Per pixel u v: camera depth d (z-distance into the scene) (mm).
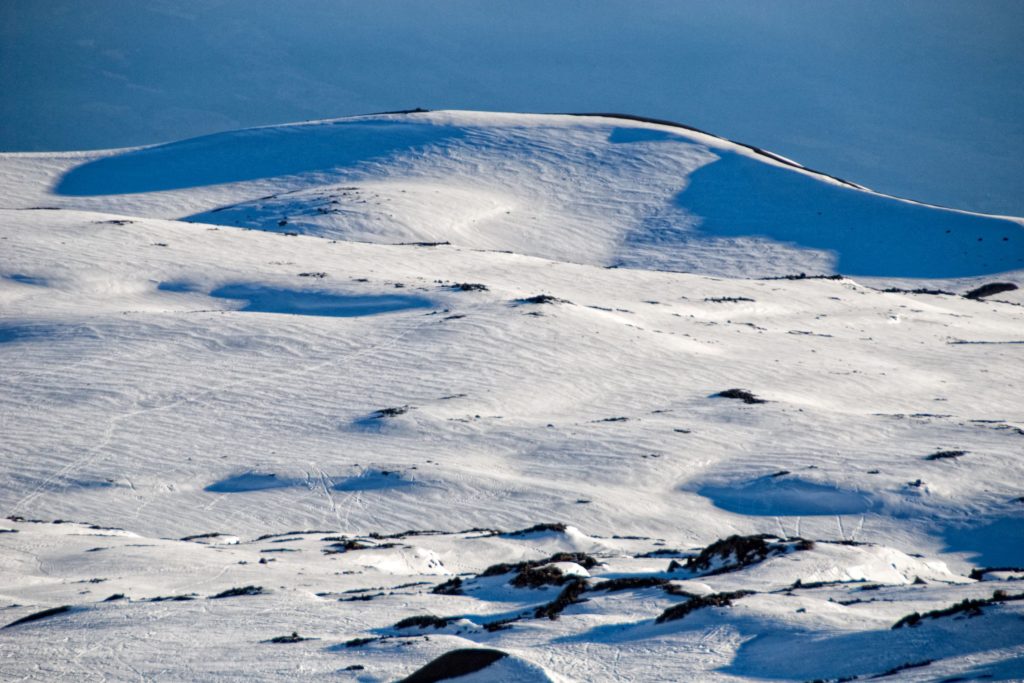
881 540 176625
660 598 79312
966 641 54156
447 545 151250
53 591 112125
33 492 189875
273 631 79062
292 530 176500
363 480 199375
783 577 92125
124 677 65188
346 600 93750
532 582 96188
